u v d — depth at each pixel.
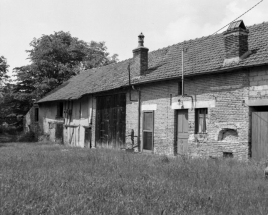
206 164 10.73
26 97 37.88
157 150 16.92
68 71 37.25
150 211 5.27
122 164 10.77
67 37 42.53
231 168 9.95
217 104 13.91
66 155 14.02
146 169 9.77
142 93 18.16
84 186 6.99
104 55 47.22
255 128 12.41
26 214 5.05
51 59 37.56
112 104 20.81
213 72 13.74
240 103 12.97
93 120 22.73
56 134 29.27
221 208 5.60
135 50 18.83
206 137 14.27
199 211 5.36
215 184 7.59
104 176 8.51
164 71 16.97
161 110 16.83
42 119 32.72
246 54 13.31
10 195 6.01
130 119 18.95
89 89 22.94
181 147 15.84
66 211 5.13
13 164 10.71
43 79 36.62
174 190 6.79
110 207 5.38
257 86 12.41
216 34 17.20
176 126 16.14
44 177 7.99
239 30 13.27
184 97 15.49
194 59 16.11
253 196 6.45
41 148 19.81
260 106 12.59
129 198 6.01
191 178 8.30
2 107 41.28
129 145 18.86
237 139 13.10
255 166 10.45
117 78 21.00
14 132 41.53
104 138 21.48
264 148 12.06
